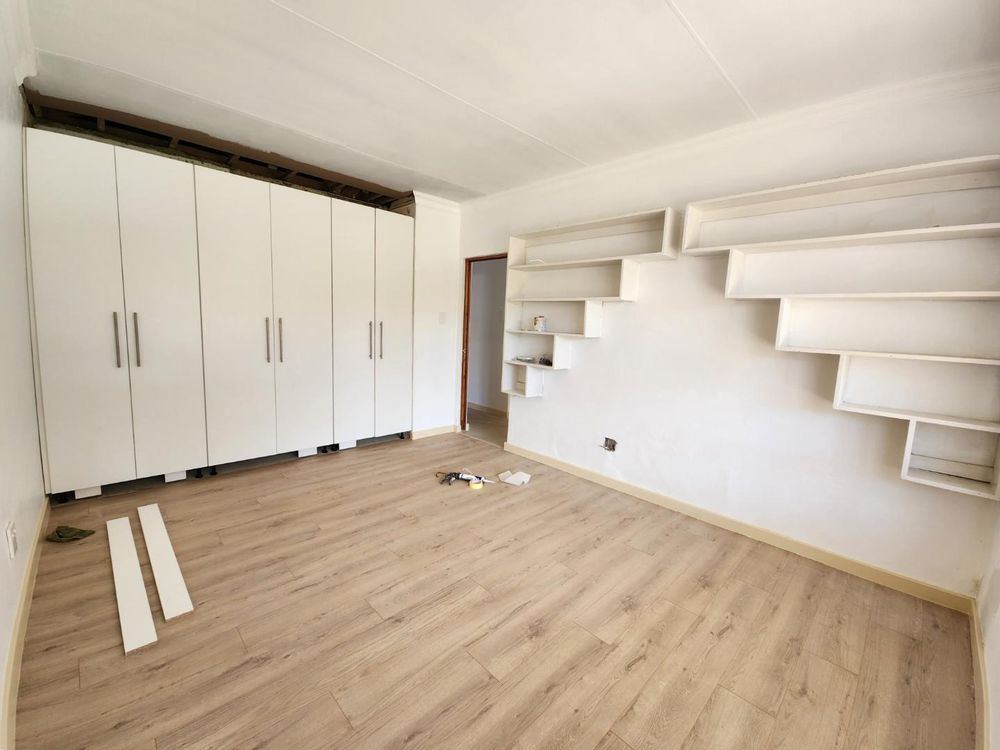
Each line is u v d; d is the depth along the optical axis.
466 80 2.29
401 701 1.52
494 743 1.38
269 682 1.58
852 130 2.30
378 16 1.82
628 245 3.32
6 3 1.69
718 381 2.86
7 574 1.59
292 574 2.24
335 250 3.95
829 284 2.40
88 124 3.07
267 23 1.90
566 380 3.82
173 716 1.43
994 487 1.94
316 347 3.91
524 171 3.64
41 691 1.50
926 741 1.44
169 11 1.84
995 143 1.95
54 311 2.69
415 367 4.67
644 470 3.30
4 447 1.69
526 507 3.13
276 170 3.83
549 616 1.98
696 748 1.39
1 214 1.88
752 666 1.73
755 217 2.65
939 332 2.10
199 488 3.26
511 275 4.03
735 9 1.68
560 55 2.04
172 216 3.07
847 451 2.38
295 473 3.64
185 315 3.18
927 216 2.12
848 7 1.64
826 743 1.42
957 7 1.60
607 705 1.53
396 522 2.84
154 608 1.94
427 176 3.84
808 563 2.48
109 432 2.95
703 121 2.63
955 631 1.94
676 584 2.25
